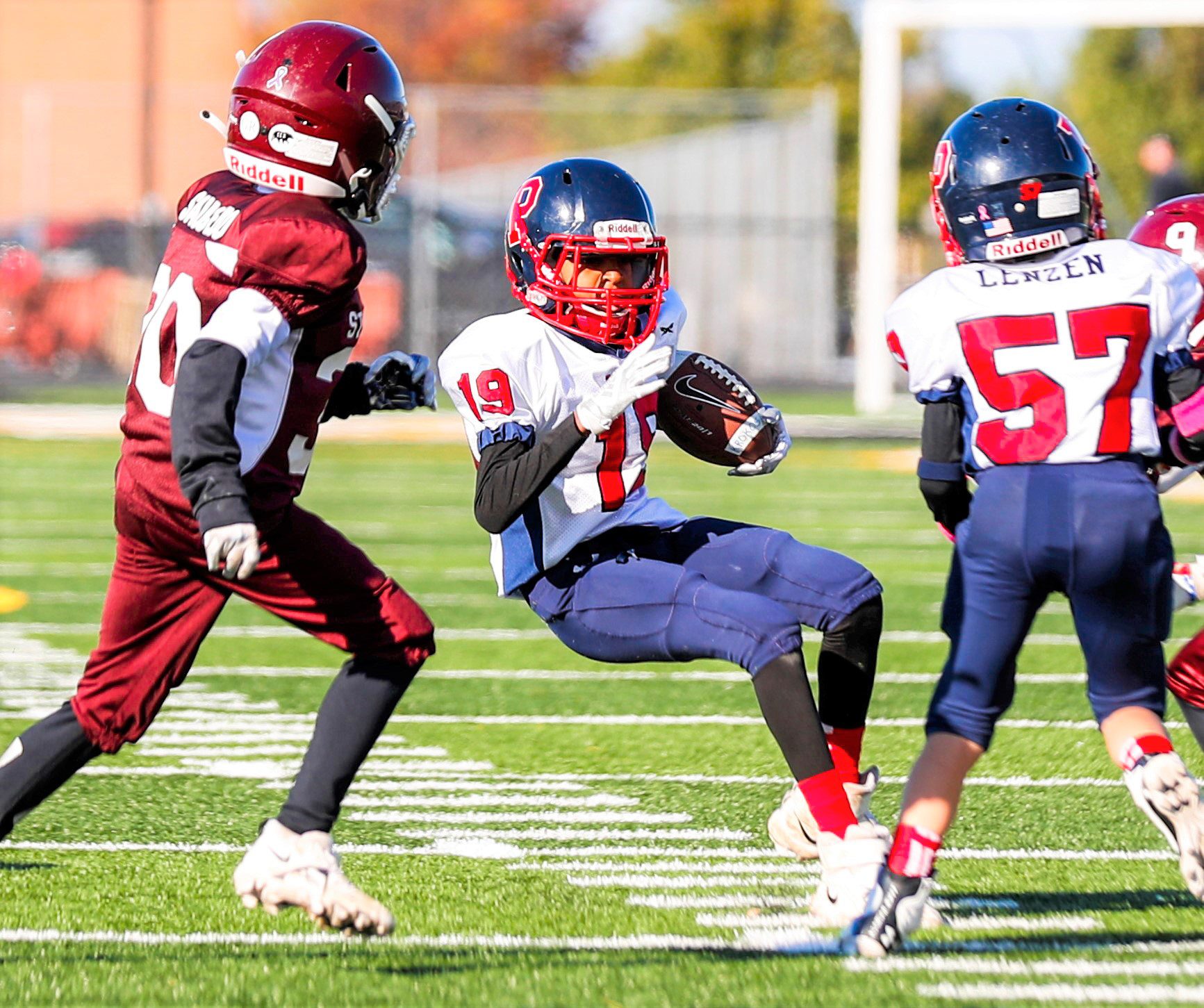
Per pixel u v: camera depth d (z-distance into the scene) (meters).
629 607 12.80
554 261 13.34
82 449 53.69
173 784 17.27
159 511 11.95
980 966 11.53
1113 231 95.31
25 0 104.81
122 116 99.12
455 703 21.61
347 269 11.85
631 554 13.17
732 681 23.20
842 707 13.33
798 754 12.20
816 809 12.18
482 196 77.94
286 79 12.30
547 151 101.94
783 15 108.38
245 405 11.84
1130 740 12.05
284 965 11.62
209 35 106.69
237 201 12.14
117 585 12.38
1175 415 12.58
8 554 34.00
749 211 76.88
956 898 13.33
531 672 23.72
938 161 12.98
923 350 12.35
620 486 13.34
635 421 13.48
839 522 39.44
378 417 65.38
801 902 13.23
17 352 72.25
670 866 14.38
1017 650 12.14
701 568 13.44
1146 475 12.12
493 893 13.55
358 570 12.29
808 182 76.19
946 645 25.61
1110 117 97.38
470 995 10.95
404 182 77.94
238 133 12.46
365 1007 10.71
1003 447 12.05
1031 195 12.43
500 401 12.77
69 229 74.00
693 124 91.88
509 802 16.73
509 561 13.25
